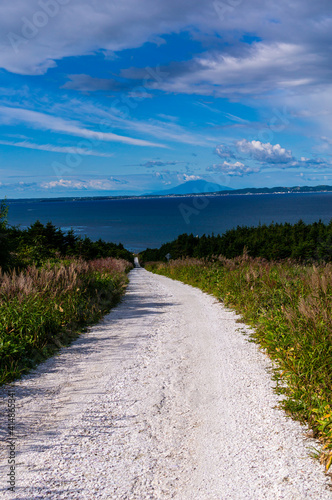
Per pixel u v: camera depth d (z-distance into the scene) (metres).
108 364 5.78
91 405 4.20
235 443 3.35
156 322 9.15
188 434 3.53
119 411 4.04
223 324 8.73
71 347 6.79
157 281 22.25
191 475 2.85
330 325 5.11
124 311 10.85
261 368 5.49
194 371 5.42
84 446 3.28
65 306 8.65
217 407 4.15
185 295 14.48
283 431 3.56
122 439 3.42
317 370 4.52
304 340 5.16
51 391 4.62
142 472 2.89
